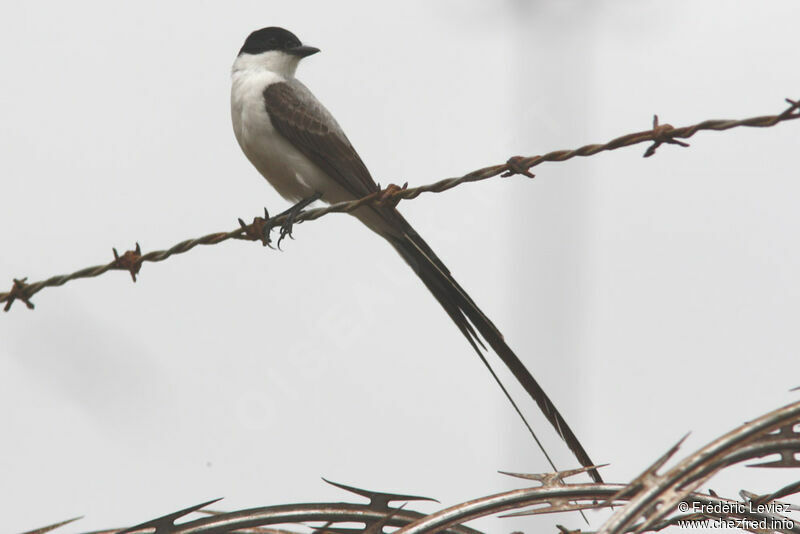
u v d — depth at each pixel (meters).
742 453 5.50
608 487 6.27
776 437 5.58
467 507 6.29
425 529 6.24
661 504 5.35
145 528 6.63
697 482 5.40
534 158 7.00
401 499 6.64
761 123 6.55
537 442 7.21
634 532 5.80
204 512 6.95
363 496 6.64
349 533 6.75
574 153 6.89
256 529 6.99
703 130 6.71
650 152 6.88
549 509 6.26
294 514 6.64
